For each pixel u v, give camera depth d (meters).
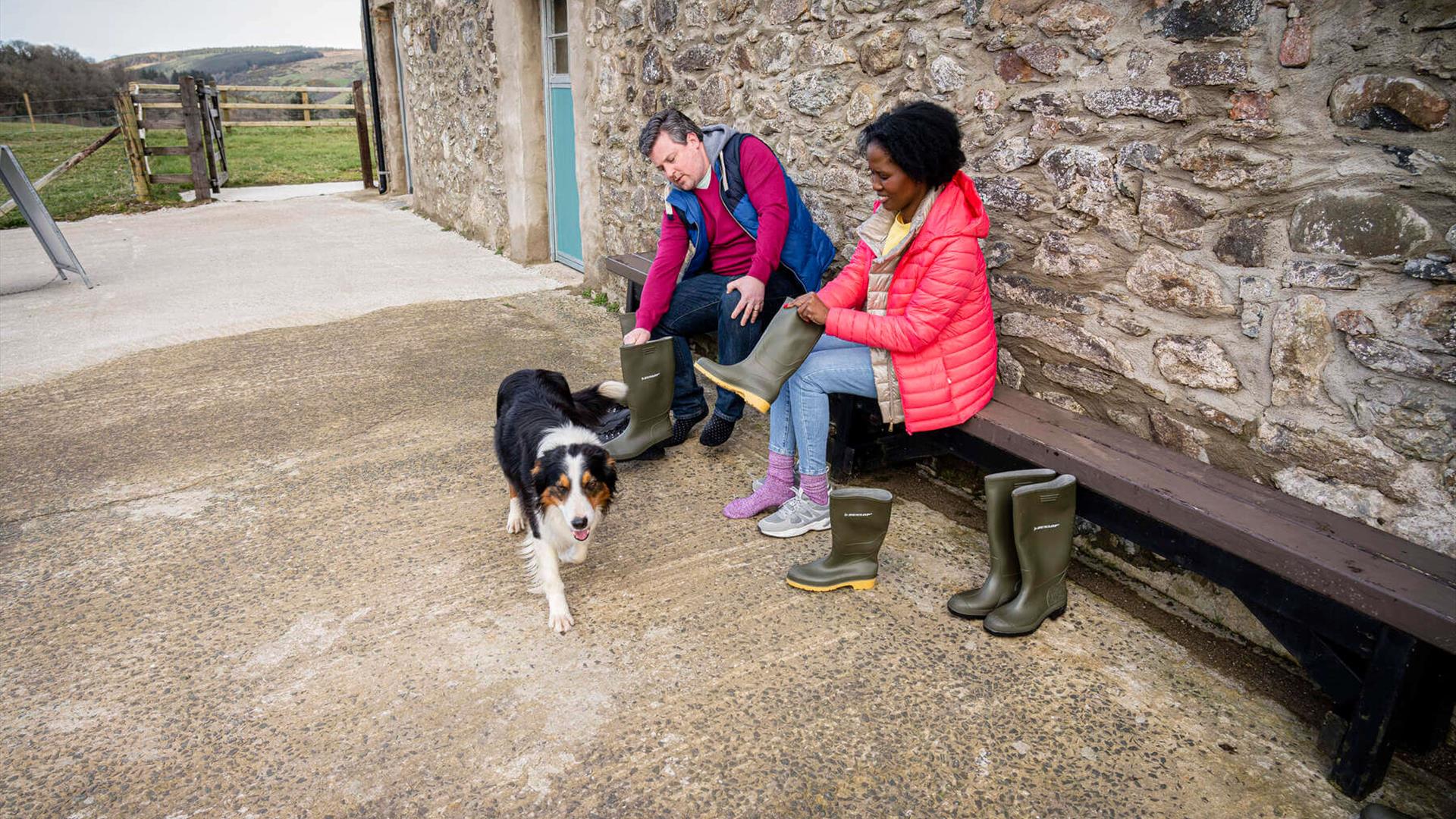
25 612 2.64
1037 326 3.03
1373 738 1.87
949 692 2.27
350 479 3.50
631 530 3.10
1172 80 2.45
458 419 4.10
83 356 5.02
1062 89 2.77
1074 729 2.15
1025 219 2.98
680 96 4.67
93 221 9.97
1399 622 1.75
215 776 2.01
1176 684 2.32
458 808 1.92
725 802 1.93
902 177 2.52
